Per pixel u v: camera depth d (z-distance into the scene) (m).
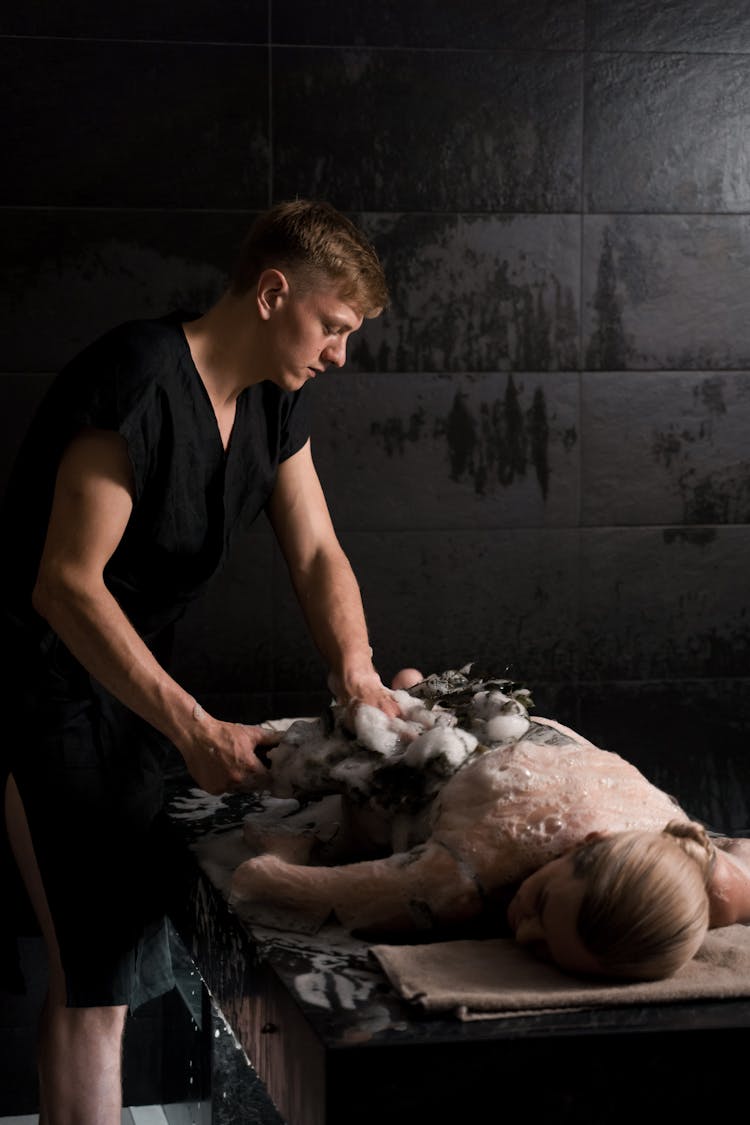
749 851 1.62
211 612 3.28
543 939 1.40
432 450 3.33
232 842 1.86
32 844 1.92
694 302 3.37
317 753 1.71
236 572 3.28
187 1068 2.57
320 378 3.27
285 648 3.31
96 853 1.91
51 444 1.81
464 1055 1.26
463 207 3.26
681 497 3.42
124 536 1.88
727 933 1.48
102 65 3.10
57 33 3.08
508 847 1.50
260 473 2.03
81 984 1.93
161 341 1.84
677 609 3.45
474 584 3.38
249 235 1.88
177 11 3.11
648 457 3.40
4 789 1.98
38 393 3.17
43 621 1.86
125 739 1.93
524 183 3.28
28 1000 3.02
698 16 3.28
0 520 1.93
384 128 3.21
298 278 1.81
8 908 2.08
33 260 3.13
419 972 1.39
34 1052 3.03
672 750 3.48
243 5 3.13
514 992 1.33
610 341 3.36
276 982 1.42
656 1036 1.29
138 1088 3.04
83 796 1.90
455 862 1.51
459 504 3.35
